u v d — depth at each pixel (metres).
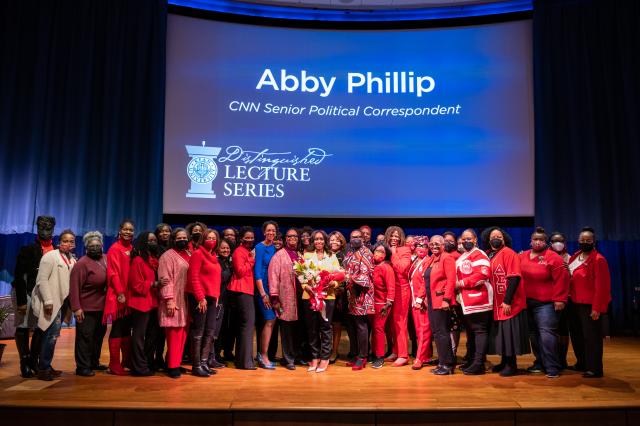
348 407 3.42
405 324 5.01
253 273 4.78
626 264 7.74
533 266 4.45
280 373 4.50
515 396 3.70
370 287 4.71
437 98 7.61
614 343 6.49
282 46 7.66
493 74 7.59
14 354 5.34
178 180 7.29
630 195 7.14
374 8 7.86
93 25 7.18
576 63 7.36
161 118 7.31
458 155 7.51
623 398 3.64
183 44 7.50
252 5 7.80
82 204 6.97
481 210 7.45
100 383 4.06
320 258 4.73
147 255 4.43
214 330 4.51
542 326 4.38
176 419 3.39
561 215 7.27
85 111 7.04
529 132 7.49
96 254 4.36
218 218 7.34
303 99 7.59
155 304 4.43
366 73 7.66
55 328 4.21
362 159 7.52
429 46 7.68
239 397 3.66
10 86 6.80
